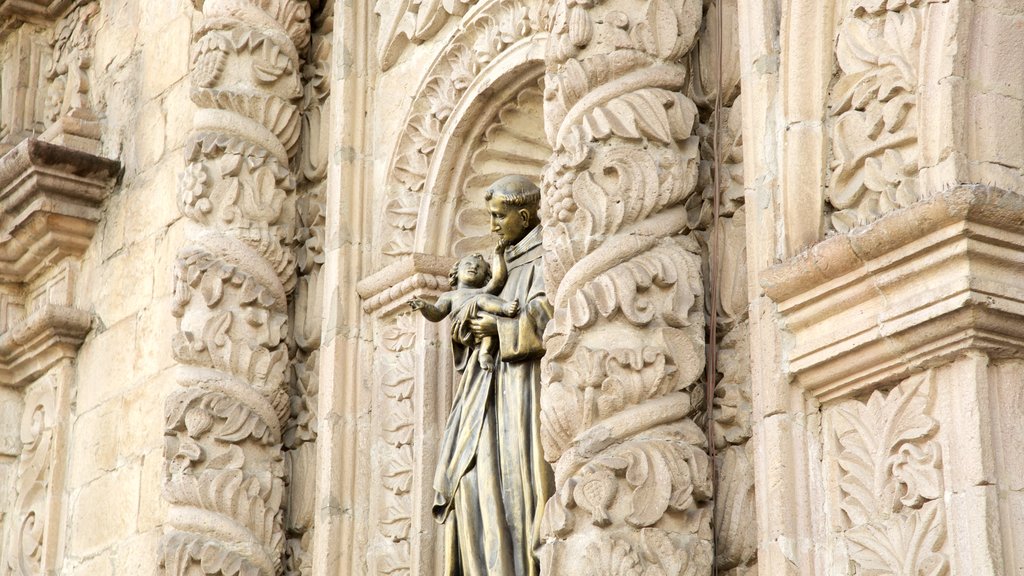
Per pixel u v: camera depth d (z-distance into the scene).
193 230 17.52
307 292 17.78
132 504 18.50
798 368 11.87
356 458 16.52
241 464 16.88
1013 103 11.47
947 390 11.02
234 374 17.08
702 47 14.02
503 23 15.80
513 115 16.25
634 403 12.68
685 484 12.47
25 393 21.92
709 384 13.01
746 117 12.73
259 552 16.66
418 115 16.75
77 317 20.47
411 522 15.91
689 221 13.47
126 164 20.56
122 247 20.17
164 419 16.92
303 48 18.48
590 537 12.41
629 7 13.73
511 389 14.65
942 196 10.88
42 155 20.27
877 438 11.36
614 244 13.02
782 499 11.73
